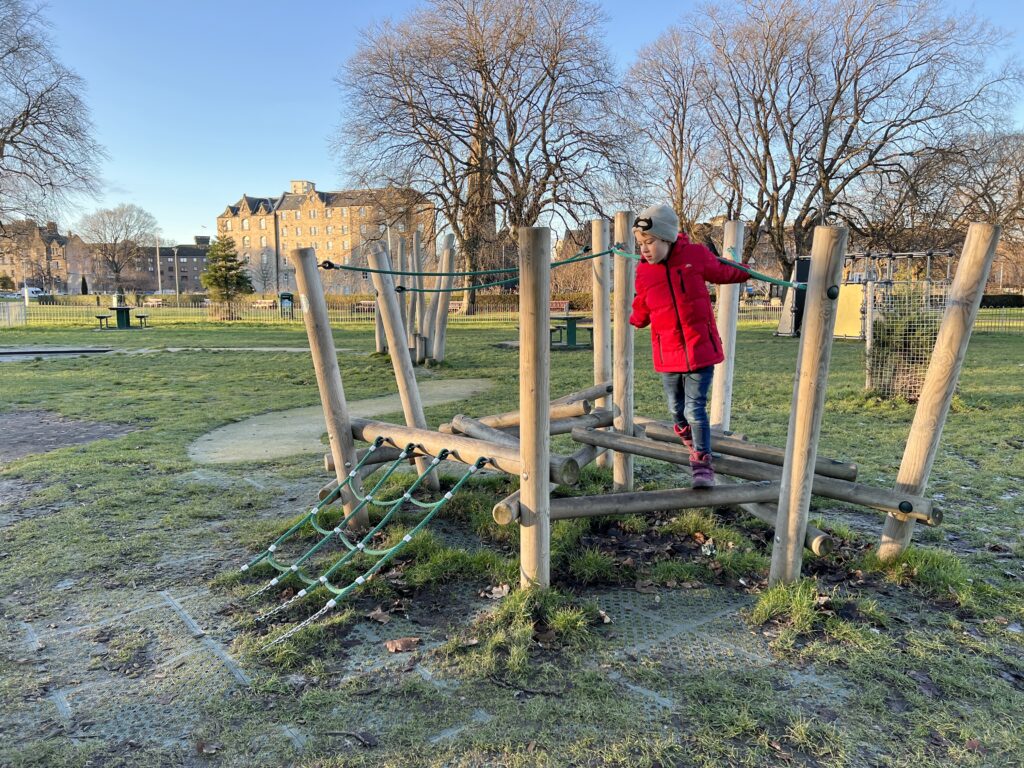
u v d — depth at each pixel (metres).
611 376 5.88
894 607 3.79
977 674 3.12
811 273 3.55
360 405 10.81
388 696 2.97
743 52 40.38
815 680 3.08
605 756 2.58
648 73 46.94
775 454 4.75
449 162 44.34
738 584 4.10
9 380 14.35
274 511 5.54
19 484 6.27
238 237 134.25
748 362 17.03
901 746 2.64
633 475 6.20
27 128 41.44
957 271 3.88
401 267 16.50
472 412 9.99
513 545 4.70
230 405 11.03
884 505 4.06
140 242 105.75
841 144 40.44
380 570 4.28
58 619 3.69
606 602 3.88
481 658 3.24
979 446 7.66
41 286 124.50
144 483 6.27
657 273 3.86
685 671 3.16
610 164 40.94
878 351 10.91
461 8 39.34
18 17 38.56
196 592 4.03
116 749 2.64
